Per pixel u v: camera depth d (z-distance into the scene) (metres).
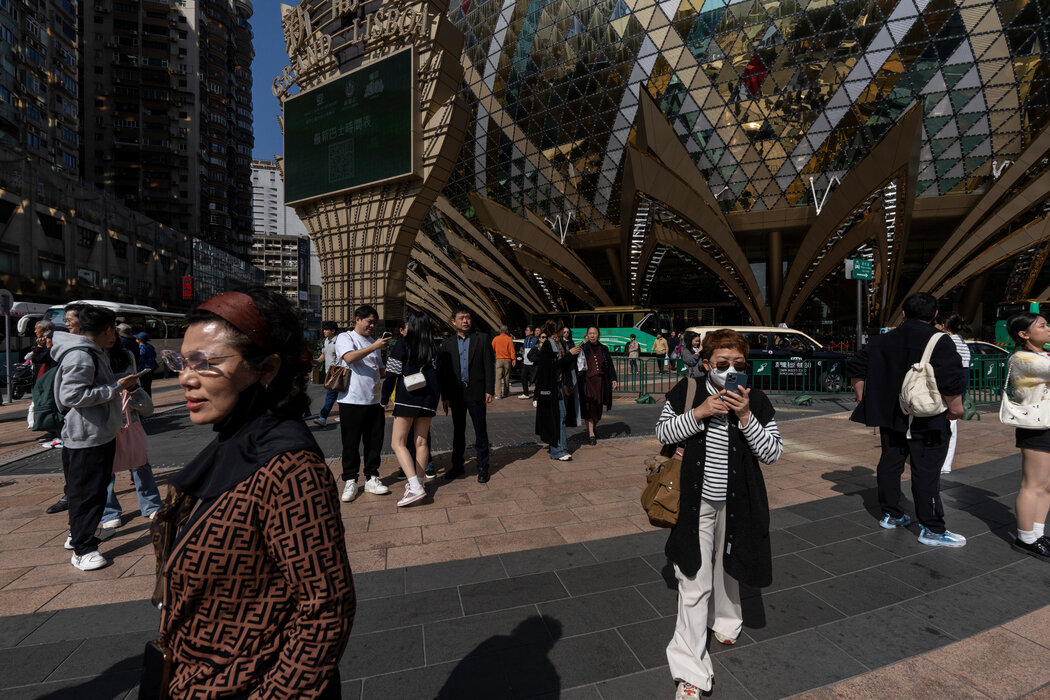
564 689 1.92
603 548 3.32
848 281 33.88
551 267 31.95
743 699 1.87
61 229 36.75
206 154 76.19
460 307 5.00
